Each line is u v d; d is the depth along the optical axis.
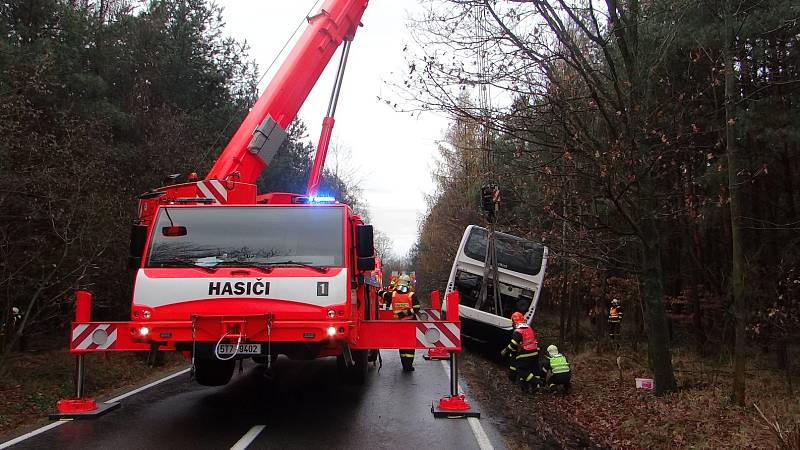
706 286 15.52
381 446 6.41
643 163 8.88
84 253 9.85
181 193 8.17
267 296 6.72
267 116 9.05
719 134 11.24
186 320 6.71
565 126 8.94
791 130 9.97
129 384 10.27
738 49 9.95
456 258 16.94
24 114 9.32
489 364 14.50
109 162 13.14
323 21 9.94
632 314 18.44
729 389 9.64
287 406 8.41
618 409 9.15
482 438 6.82
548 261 16.14
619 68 10.02
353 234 7.74
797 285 11.20
